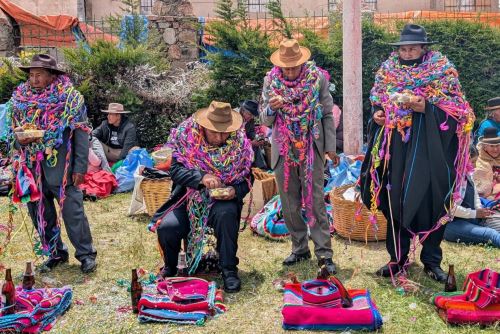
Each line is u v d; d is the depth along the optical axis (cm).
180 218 476
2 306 409
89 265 514
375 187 481
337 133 922
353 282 487
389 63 479
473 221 587
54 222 534
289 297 423
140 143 1082
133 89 1062
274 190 682
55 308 427
